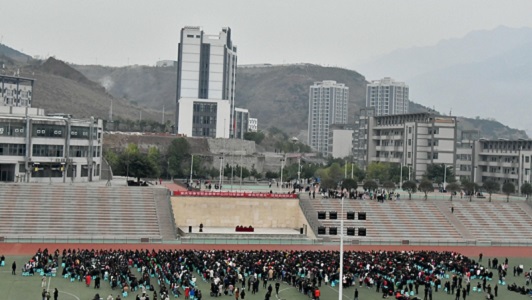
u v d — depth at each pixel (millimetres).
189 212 163125
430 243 155750
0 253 123625
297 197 169625
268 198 167750
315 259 115750
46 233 140625
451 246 155000
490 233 167000
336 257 118438
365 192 196375
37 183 163500
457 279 106562
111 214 151750
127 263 108562
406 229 163500
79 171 193875
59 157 186125
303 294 98562
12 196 151125
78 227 144625
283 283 105875
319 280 105062
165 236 146250
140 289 97125
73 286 98500
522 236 167125
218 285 95375
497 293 105062
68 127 187875
